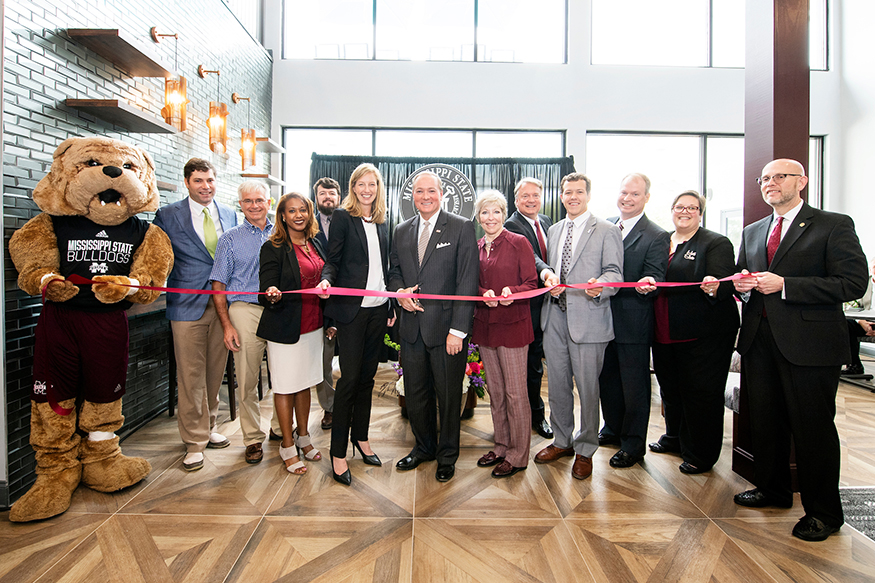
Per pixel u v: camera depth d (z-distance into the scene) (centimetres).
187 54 344
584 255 216
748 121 228
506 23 556
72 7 227
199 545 166
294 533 174
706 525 181
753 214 225
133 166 197
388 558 160
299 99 549
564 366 227
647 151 570
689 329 218
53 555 160
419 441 233
